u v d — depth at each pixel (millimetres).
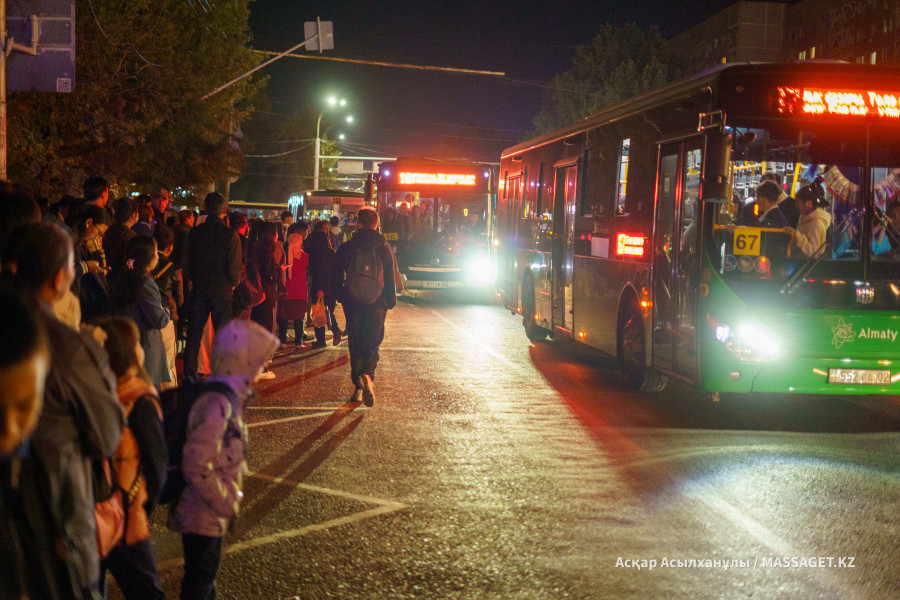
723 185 8281
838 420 9023
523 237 15906
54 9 11078
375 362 9258
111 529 3271
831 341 8383
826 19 76375
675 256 9086
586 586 4582
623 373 10711
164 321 7406
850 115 8422
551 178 14141
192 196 28547
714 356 8367
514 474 6742
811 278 8383
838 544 5273
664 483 6547
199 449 3594
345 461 7062
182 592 3746
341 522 5570
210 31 26531
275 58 24031
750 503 6066
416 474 6707
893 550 5184
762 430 8461
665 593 4500
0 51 10766
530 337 15281
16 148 16734
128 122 20047
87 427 2896
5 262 3191
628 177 10617
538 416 8945
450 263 24141
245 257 11773
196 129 24531
